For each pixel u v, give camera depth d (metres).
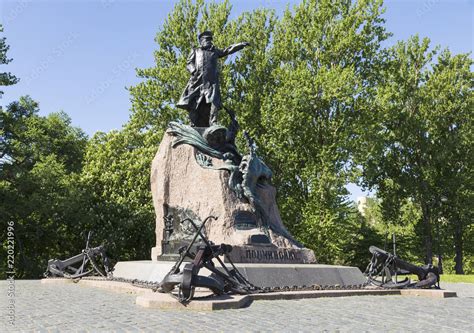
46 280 15.71
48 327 6.89
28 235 29.39
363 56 32.16
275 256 13.98
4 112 30.17
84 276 15.90
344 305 10.09
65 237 32.59
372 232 39.34
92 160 33.59
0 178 28.77
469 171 37.09
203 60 16.78
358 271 14.34
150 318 7.71
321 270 13.34
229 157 15.58
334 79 29.38
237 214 14.38
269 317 8.02
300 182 32.72
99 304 9.64
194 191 14.88
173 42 33.97
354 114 31.19
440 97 36.81
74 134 47.22
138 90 32.78
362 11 31.91
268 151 31.58
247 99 33.12
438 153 36.38
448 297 12.64
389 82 36.84
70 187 30.19
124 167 32.69
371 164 37.34
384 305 10.30
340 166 30.73
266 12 35.12
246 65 34.47
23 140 33.06
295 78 30.36
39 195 28.30
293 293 11.16
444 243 39.56
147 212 31.69
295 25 33.81
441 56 38.31
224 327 6.94
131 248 33.50
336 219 30.98
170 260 13.96
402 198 38.31
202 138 15.77
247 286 10.81
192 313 8.33
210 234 14.10
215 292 9.66
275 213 15.57
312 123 31.56
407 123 36.81
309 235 29.95
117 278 14.45
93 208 31.58
